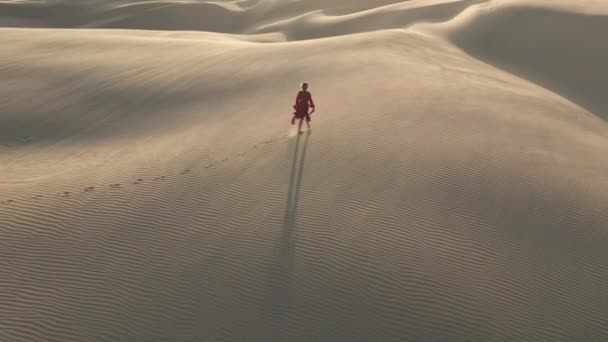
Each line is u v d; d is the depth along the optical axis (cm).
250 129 1318
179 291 718
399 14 4369
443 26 3391
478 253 812
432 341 665
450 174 1023
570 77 2567
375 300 714
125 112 1634
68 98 1730
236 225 856
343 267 764
